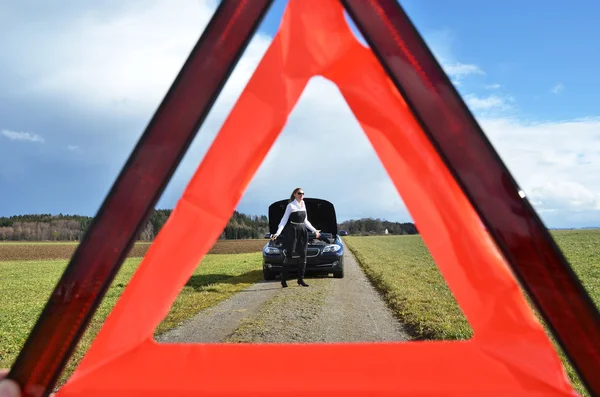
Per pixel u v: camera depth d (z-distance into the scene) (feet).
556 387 5.24
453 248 5.82
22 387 5.10
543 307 4.92
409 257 63.77
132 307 5.71
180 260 5.76
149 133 5.22
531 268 4.94
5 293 35.53
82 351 15.80
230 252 98.68
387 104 5.84
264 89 5.78
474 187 5.05
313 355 5.67
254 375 5.45
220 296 28.71
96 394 5.38
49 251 119.75
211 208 5.76
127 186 5.20
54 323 5.14
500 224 5.00
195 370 5.53
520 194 4.98
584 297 4.85
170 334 18.34
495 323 5.67
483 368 5.45
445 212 5.80
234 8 5.26
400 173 5.90
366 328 18.98
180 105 5.23
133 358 5.65
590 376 4.84
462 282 5.81
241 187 5.81
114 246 5.18
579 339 4.86
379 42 5.19
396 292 27.32
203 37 5.25
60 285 5.16
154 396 5.33
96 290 5.16
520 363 5.43
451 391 5.25
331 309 23.38
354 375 5.41
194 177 5.80
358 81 5.86
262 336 17.67
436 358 5.57
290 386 5.32
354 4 5.21
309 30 5.82
